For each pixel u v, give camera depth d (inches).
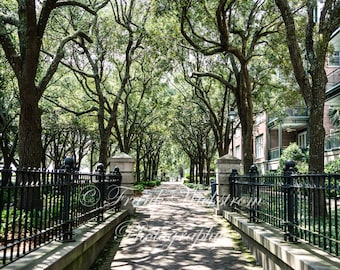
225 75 844.6
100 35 701.3
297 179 208.5
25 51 370.6
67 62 749.9
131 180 523.8
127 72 727.1
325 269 148.3
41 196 179.9
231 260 262.1
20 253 176.6
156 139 1604.3
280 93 808.9
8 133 923.4
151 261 258.5
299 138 1264.8
